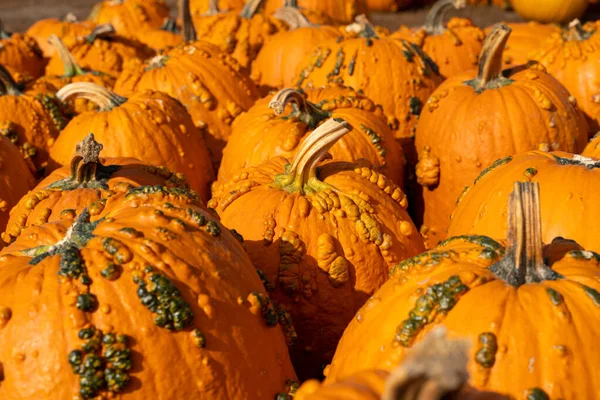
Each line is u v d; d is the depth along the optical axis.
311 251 3.33
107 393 2.27
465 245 2.63
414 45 5.80
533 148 4.40
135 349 2.32
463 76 4.86
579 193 3.24
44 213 3.48
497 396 2.08
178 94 5.50
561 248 2.61
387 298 2.50
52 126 5.45
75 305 2.32
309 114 4.35
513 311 2.26
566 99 4.65
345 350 2.54
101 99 4.78
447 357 1.41
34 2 17.25
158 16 9.90
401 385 1.42
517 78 4.65
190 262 2.51
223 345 2.45
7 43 7.91
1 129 5.13
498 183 3.46
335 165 3.71
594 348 2.21
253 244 3.35
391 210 3.57
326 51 5.68
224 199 3.61
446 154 4.55
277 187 3.56
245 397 2.48
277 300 3.30
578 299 2.30
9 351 2.29
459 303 2.31
